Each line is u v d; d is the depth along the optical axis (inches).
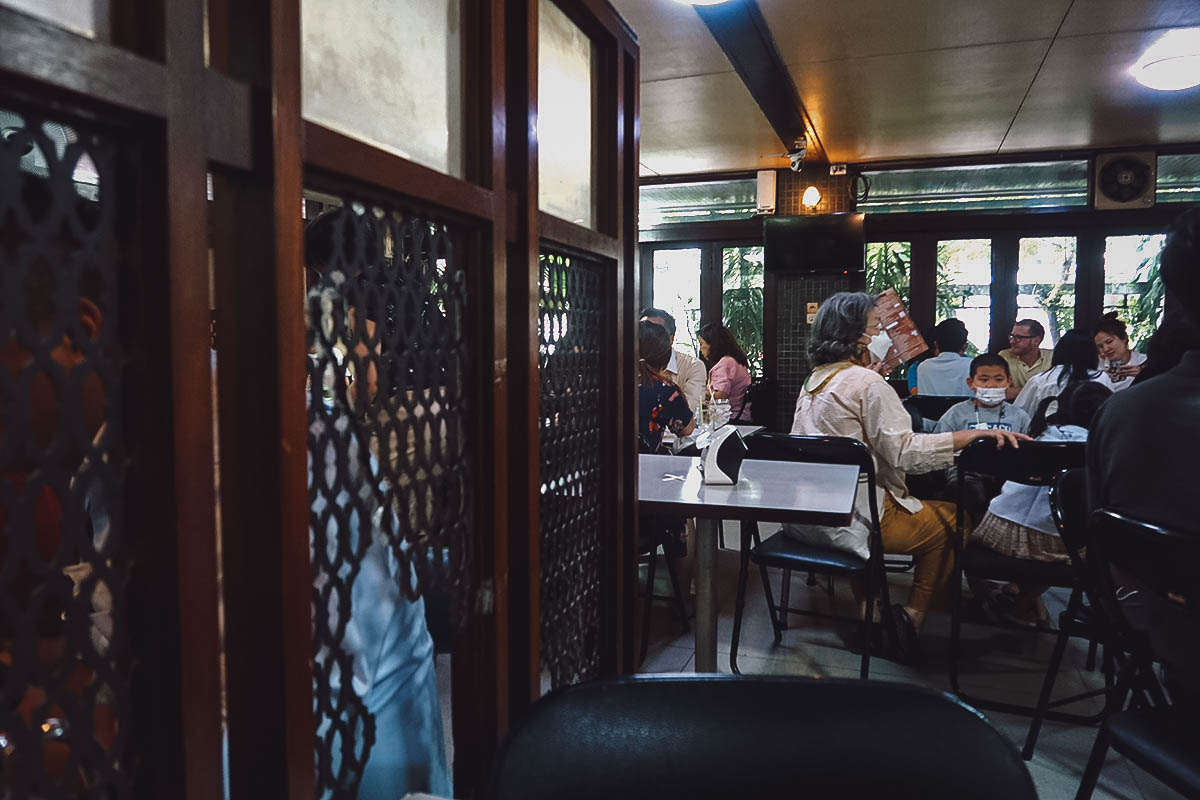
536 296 44.5
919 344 223.6
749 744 24.8
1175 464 56.3
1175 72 175.9
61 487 19.4
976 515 130.6
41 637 20.7
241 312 25.0
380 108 32.3
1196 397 56.2
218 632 22.8
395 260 33.4
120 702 21.2
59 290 19.1
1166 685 58.1
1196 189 265.6
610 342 59.1
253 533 25.4
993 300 269.9
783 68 183.5
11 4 17.7
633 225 61.9
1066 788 79.8
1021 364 215.0
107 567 20.8
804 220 271.0
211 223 26.6
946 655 112.7
